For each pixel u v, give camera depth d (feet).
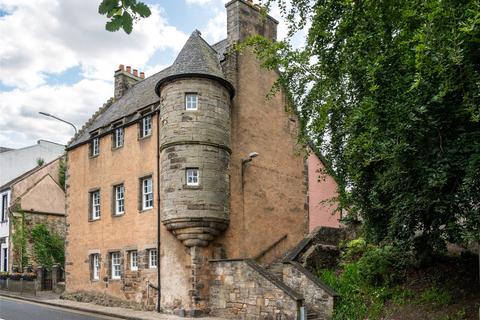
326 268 62.39
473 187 34.14
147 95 79.51
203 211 61.00
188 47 67.67
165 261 64.34
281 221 73.15
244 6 72.59
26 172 123.75
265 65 52.08
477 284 46.39
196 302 60.03
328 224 96.22
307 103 50.80
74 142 87.35
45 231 106.93
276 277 55.77
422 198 35.73
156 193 67.46
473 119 29.01
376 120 37.09
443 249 41.27
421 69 30.50
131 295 69.10
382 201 42.98
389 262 53.98
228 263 59.52
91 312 66.54
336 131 49.83
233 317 57.77
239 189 67.31
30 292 87.20
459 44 28.58
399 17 36.55
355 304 51.29
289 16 48.29
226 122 65.51
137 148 72.13
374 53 38.09
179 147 62.54
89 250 78.38
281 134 76.13
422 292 48.93
